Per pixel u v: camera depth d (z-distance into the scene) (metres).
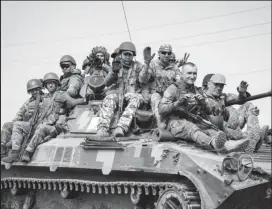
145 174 13.70
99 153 14.55
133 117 15.41
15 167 17.50
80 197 16.02
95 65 19.20
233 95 16.38
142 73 15.97
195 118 13.99
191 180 12.14
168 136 13.88
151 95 15.96
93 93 17.64
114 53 18.09
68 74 19.34
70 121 17.08
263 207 12.73
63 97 17.88
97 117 16.52
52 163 15.70
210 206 11.68
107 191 14.38
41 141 16.75
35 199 17.52
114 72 16.61
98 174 14.98
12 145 17.16
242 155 11.85
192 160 12.35
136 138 14.65
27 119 18.42
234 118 15.63
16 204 17.97
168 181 13.19
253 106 16.59
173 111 14.11
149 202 13.99
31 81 18.69
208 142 13.12
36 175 16.89
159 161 13.04
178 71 17.17
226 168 11.84
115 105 15.90
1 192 18.53
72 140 16.05
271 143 17.03
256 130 15.08
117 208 14.91
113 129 15.66
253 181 11.84
